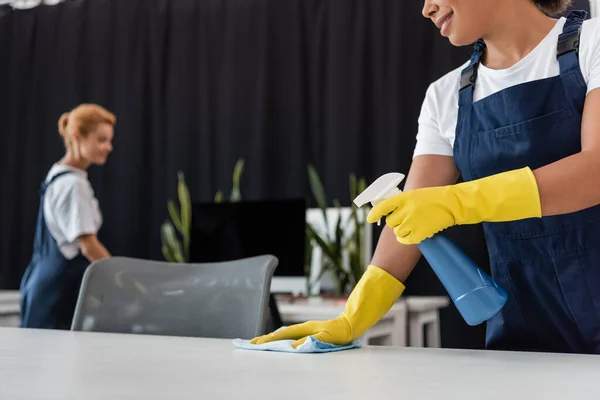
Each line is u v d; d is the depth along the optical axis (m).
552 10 1.20
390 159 3.57
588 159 0.86
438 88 1.24
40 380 0.54
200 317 1.26
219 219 2.80
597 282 1.08
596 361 0.72
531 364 0.69
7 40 4.25
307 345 0.81
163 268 1.34
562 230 1.09
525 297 1.14
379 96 3.62
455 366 0.67
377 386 0.52
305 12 3.79
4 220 4.15
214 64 3.94
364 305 0.97
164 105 4.02
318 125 3.73
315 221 2.84
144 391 0.49
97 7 4.14
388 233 1.04
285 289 2.65
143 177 4.01
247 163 3.82
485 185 0.84
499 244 1.15
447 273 0.83
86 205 2.77
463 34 1.10
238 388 0.51
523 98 1.11
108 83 4.09
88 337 1.02
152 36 4.05
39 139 4.16
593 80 1.00
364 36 3.65
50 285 2.72
